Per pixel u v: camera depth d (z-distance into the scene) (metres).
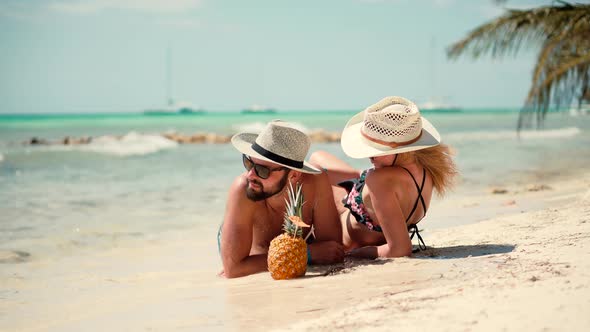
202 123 63.81
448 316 2.63
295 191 4.32
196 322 3.20
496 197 9.05
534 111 11.88
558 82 11.52
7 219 8.55
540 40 11.88
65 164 18.34
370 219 4.47
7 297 4.50
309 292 3.54
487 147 23.80
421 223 6.80
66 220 8.48
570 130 41.72
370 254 4.38
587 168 13.54
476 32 12.36
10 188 12.41
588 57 11.27
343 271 4.00
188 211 9.23
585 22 11.31
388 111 4.24
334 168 5.03
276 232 4.53
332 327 2.72
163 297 4.01
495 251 4.09
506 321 2.47
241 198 4.30
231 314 3.28
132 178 14.16
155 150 24.97
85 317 3.71
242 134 4.45
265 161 4.10
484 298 2.82
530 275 3.15
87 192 11.66
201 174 14.88
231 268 4.42
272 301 3.46
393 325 2.61
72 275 5.29
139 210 9.35
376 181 4.25
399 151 4.21
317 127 55.72
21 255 6.20
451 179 4.62
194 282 4.53
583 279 2.94
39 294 4.59
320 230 4.62
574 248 3.79
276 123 4.22
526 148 22.56
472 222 6.50
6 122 65.75
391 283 3.50
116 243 6.87
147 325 3.28
